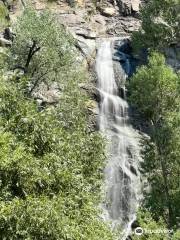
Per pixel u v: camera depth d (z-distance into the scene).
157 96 42.03
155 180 39.56
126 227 44.84
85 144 27.91
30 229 18.02
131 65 61.34
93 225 20.97
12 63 43.62
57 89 49.94
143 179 47.84
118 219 45.53
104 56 61.97
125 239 42.88
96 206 24.55
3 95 21.69
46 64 44.12
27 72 43.12
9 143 19.59
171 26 59.34
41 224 18.16
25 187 19.72
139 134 53.53
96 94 54.69
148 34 59.44
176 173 39.41
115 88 58.41
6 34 55.47
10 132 20.39
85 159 27.31
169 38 59.97
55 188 20.70
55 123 23.56
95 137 28.62
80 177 21.88
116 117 54.44
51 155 21.00
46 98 48.56
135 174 48.44
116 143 50.78
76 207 20.77
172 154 39.78
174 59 61.06
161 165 39.97
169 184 39.09
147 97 42.06
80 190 21.52
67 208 20.03
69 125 31.64
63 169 21.25
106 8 72.38
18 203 18.05
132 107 55.53
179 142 40.00
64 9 70.00
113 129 52.75
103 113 54.06
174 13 59.25
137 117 54.81
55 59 43.53
